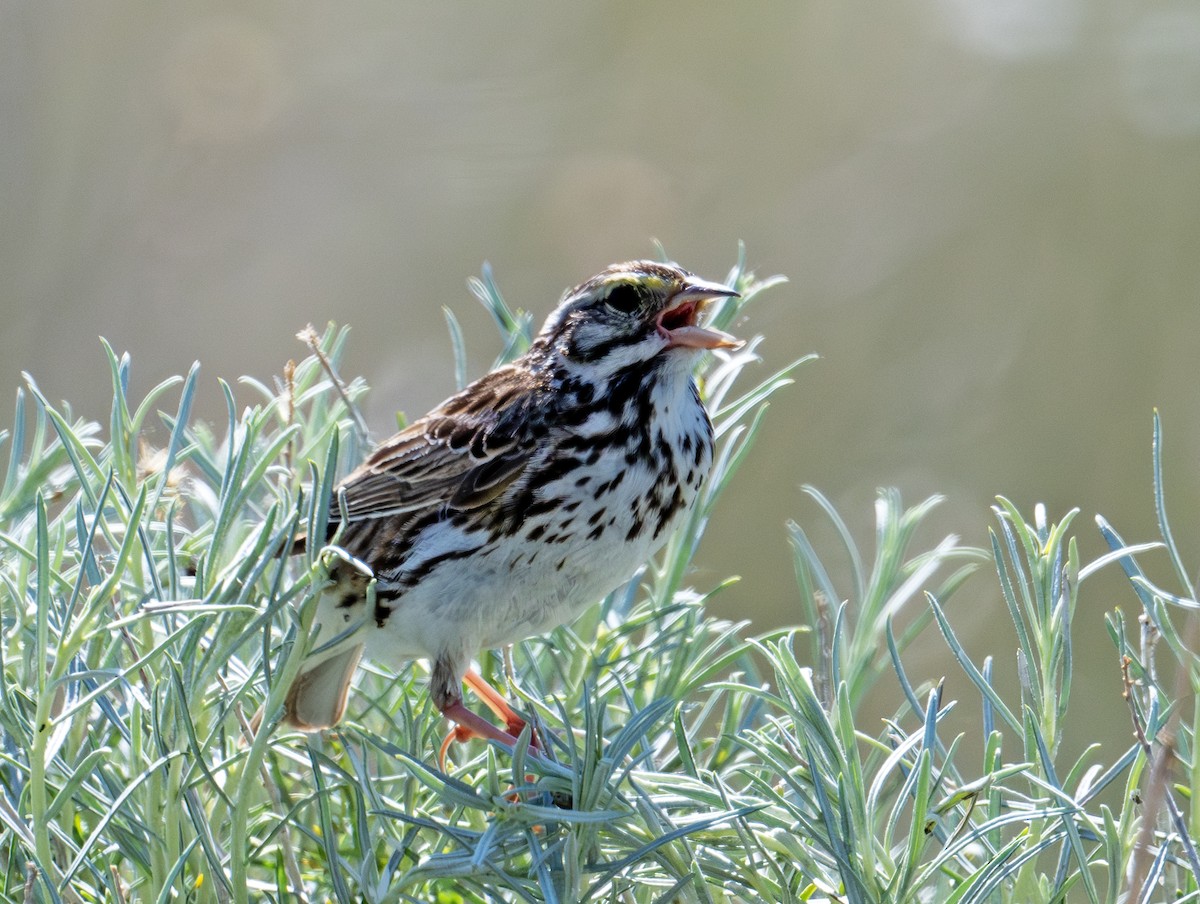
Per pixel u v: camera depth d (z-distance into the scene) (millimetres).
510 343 8742
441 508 8102
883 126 15773
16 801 6176
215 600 5965
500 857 6156
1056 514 14227
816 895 6113
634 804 6359
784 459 14375
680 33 16266
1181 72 14852
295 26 16109
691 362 8359
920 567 8969
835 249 15336
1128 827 5965
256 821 6383
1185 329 14352
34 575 7230
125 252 15273
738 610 14016
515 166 16047
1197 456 14023
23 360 14758
